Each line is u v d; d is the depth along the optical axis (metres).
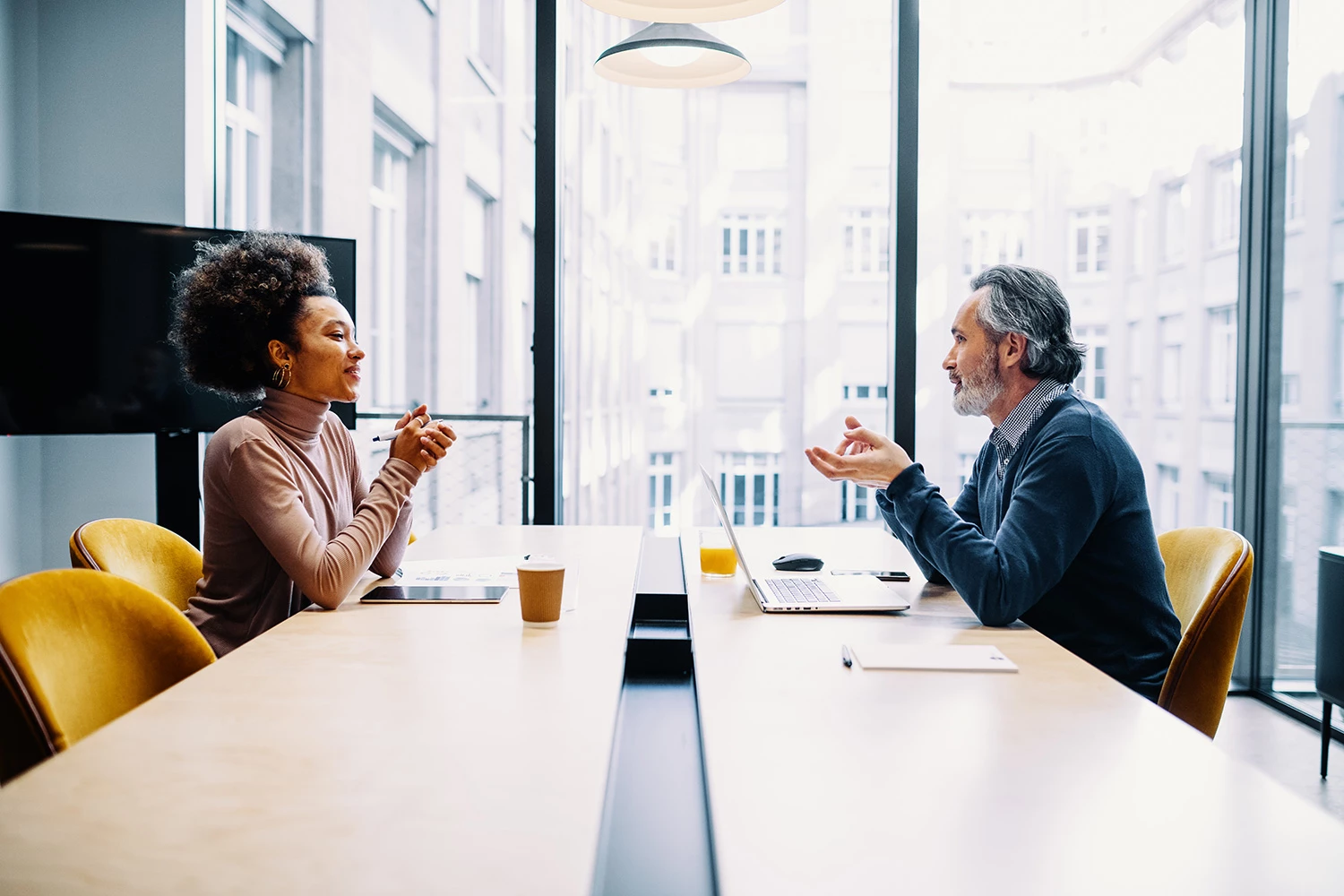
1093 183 4.24
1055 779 0.80
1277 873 0.63
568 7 3.23
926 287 3.13
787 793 0.77
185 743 0.85
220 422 2.98
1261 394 3.07
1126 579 1.46
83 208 3.19
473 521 4.23
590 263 7.37
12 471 3.16
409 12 5.97
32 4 3.16
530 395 3.25
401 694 1.01
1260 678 3.12
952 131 4.88
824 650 1.23
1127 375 3.97
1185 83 3.44
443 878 0.60
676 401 9.62
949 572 1.40
